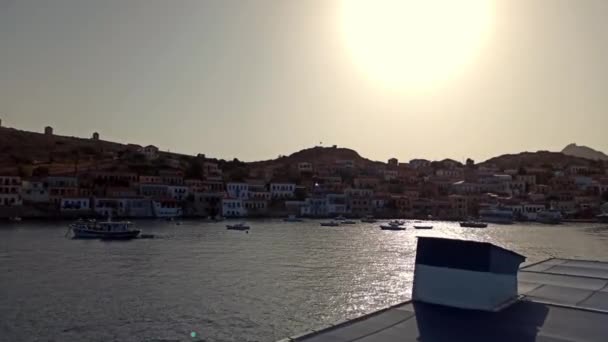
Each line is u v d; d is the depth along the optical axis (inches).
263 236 4534.9
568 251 3609.7
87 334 1371.8
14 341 1305.4
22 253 2989.7
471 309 795.4
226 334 1396.4
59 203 6166.3
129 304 1710.1
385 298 1867.6
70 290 1920.5
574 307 802.2
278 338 1364.4
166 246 3526.1
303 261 2856.8
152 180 7352.4
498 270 817.5
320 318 1573.6
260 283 2134.6
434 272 844.6
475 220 7583.7
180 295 1866.4
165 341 1327.5
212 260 2839.6
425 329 687.7
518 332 676.1
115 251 3181.6
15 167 7426.2
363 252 3348.9
